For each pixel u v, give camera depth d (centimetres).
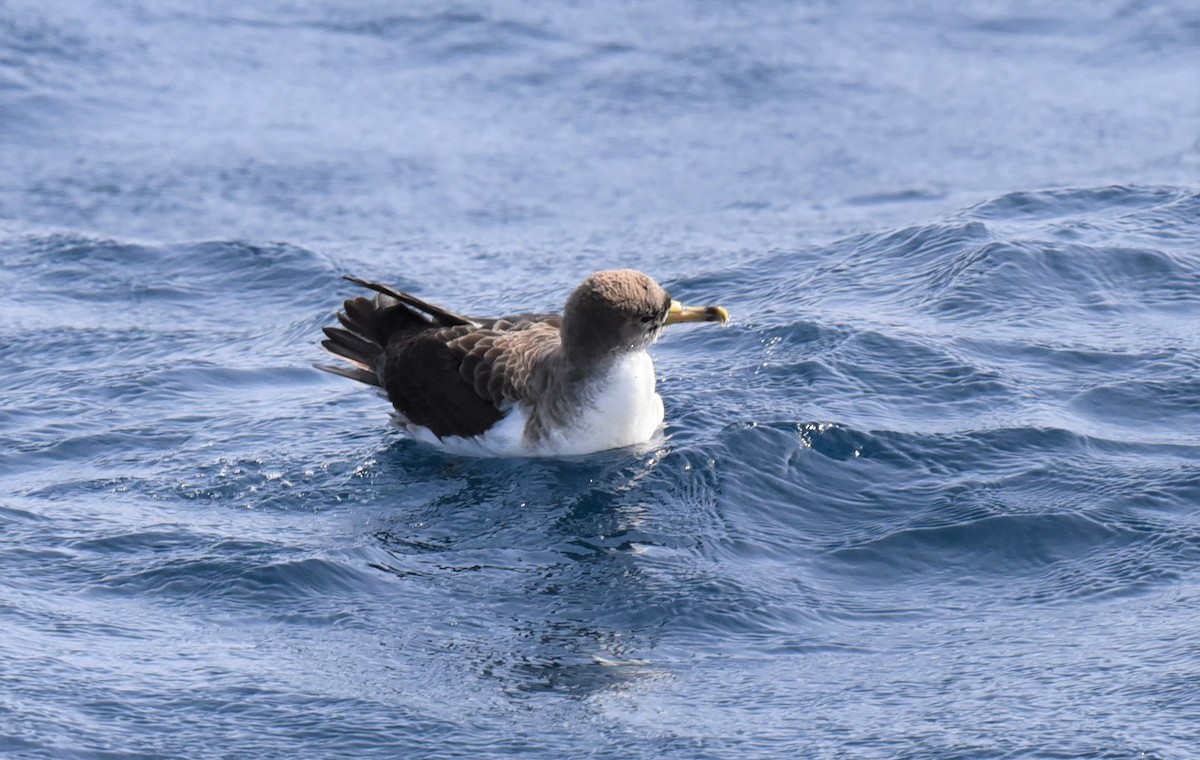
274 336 1823
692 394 1497
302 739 950
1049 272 1734
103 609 1125
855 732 938
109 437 1500
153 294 1997
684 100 2877
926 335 1580
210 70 2983
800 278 1869
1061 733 918
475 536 1250
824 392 1462
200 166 2569
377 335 1501
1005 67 3036
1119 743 902
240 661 1047
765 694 991
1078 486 1259
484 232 2292
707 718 965
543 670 1033
